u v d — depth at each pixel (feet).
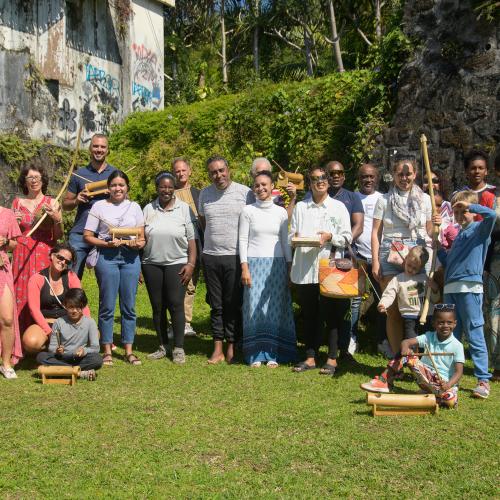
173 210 24.47
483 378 19.39
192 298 28.81
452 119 28.94
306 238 22.00
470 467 14.24
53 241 24.22
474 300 19.66
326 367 21.99
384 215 22.24
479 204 21.40
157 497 12.84
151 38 55.93
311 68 76.79
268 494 12.95
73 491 13.12
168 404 18.44
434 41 29.81
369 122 32.24
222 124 42.83
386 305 20.81
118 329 29.81
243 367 23.09
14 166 42.19
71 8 47.52
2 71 42.09
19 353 22.16
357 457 14.74
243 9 85.25
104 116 50.08
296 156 37.99
